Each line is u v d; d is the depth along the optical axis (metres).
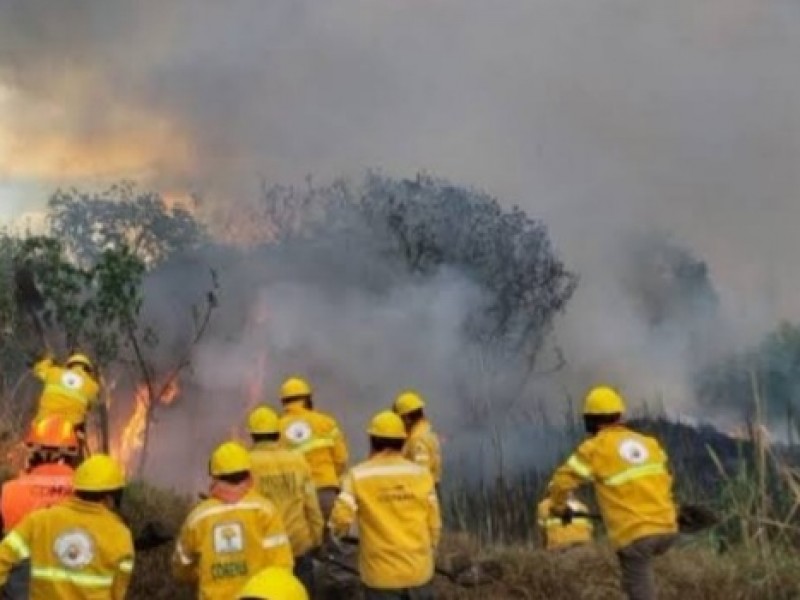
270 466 8.14
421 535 6.99
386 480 7.01
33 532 5.69
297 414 9.77
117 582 5.77
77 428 9.34
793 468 9.20
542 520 10.62
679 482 11.00
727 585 8.88
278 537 6.18
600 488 7.50
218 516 6.11
